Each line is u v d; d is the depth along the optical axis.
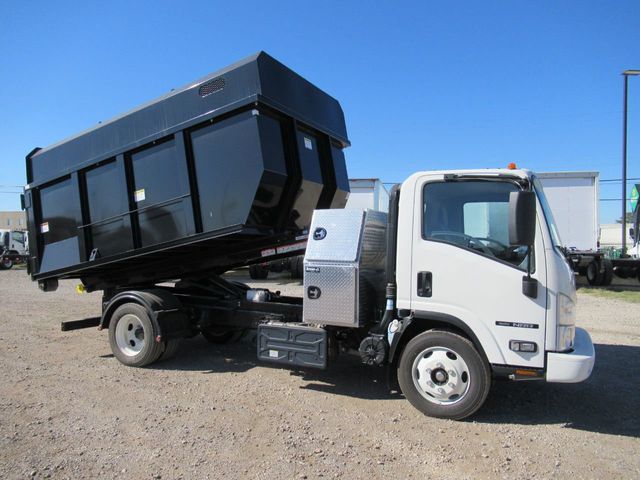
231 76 5.57
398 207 4.98
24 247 35.66
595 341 8.18
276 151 5.67
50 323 9.75
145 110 6.28
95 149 6.79
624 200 22.28
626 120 21.97
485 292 4.48
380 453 3.92
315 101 6.57
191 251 6.80
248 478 3.49
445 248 4.66
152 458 3.79
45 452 3.87
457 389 4.59
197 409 4.87
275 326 5.47
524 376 4.37
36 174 7.59
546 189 18.59
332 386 5.67
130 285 7.77
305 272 5.16
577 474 3.61
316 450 3.96
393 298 4.97
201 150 5.87
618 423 4.61
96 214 6.95
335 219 5.24
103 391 5.40
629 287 17.03
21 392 5.34
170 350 6.55
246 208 5.54
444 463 3.76
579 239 18.34
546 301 4.30
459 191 4.70
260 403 5.07
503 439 4.21
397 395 5.36
